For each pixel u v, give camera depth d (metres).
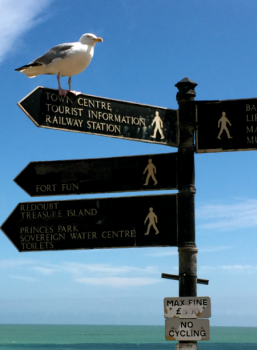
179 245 3.66
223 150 3.77
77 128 3.73
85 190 3.86
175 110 3.87
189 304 3.50
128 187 3.81
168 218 3.71
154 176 3.79
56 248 3.81
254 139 3.75
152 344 56.19
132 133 3.84
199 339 3.45
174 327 3.49
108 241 3.76
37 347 49.03
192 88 3.88
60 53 3.74
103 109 3.81
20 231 3.87
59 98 3.71
